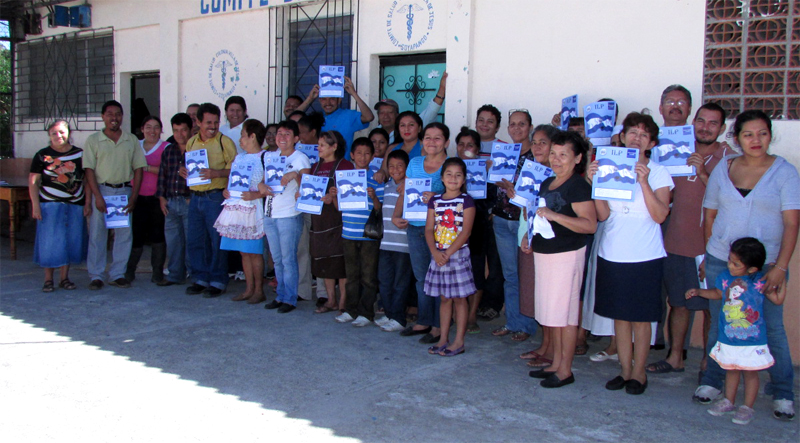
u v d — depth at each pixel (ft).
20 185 27.58
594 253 14.06
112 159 21.13
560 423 11.42
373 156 18.38
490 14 19.47
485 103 19.79
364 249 17.37
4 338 16.05
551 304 13.02
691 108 15.92
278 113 25.26
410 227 15.93
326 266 18.25
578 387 13.29
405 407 12.04
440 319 15.60
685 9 16.25
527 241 14.11
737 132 11.90
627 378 13.28
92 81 31.63
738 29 15.69
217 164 20.52
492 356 15.33
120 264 22.12
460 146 17.01
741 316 11.50
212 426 11.09
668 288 14.17
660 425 11.43
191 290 21.17
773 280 11.42
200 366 14.17
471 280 15.07
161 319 18.01
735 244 11.46
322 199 17.51
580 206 12.62
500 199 16.33
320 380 13.42
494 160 16.14
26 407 11.78
